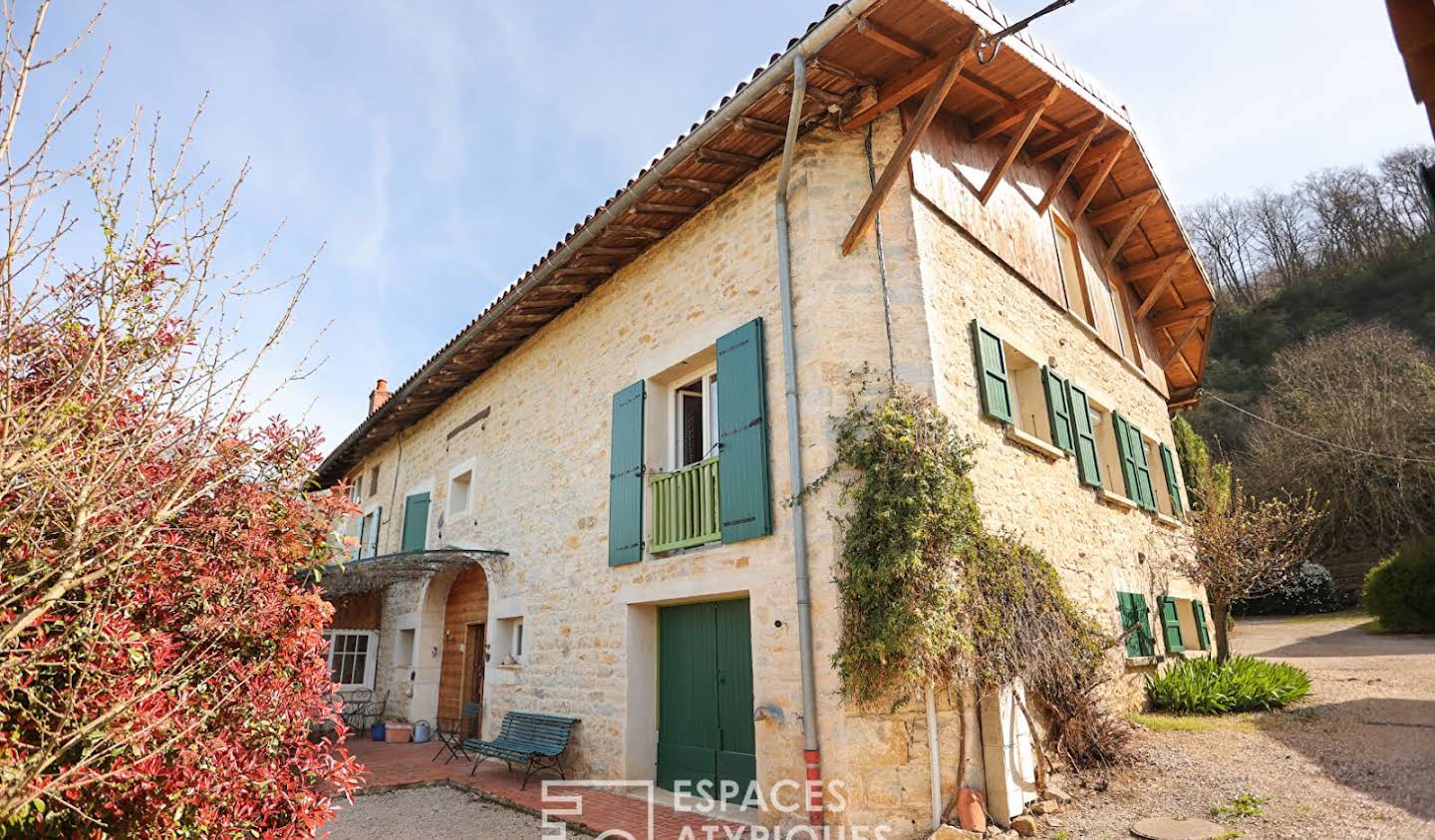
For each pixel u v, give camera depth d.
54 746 2.56
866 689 5.14
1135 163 9.37
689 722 6.75
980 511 5.65
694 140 6.22
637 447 7.51
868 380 5.95
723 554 6.34
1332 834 4.37
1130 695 7.73
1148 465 10.85
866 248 6.34
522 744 7.79
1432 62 1.70
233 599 3.41
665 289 7.78
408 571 11.20
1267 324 30.25
